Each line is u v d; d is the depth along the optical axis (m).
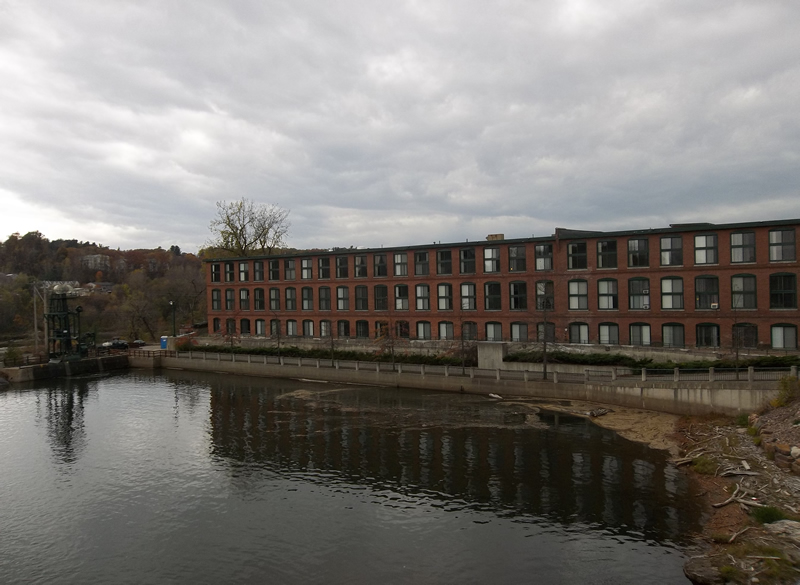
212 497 24.83
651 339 46.50
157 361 65.25
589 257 49.31
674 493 23.28
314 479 26.53
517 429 33.59
